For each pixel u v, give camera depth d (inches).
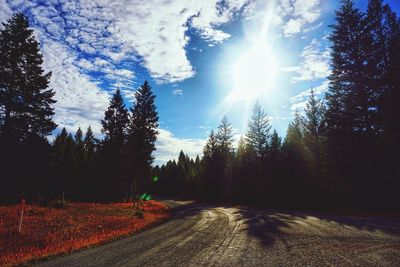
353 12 1226.6
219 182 2267.5
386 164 1019.9
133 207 1183.6
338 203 1229.1
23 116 1071.6
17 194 1061.8
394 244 363.9
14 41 1069.8
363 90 1147.3
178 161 4163.4
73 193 1925.4
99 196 1827.0
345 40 1226.6
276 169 1589.6
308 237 434.3
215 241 415.5
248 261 296.0
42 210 774.5
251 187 1809.8
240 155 2194.9
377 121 1083.9
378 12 1181.1
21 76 1063.6
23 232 486.6
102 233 509.7
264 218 744.3
